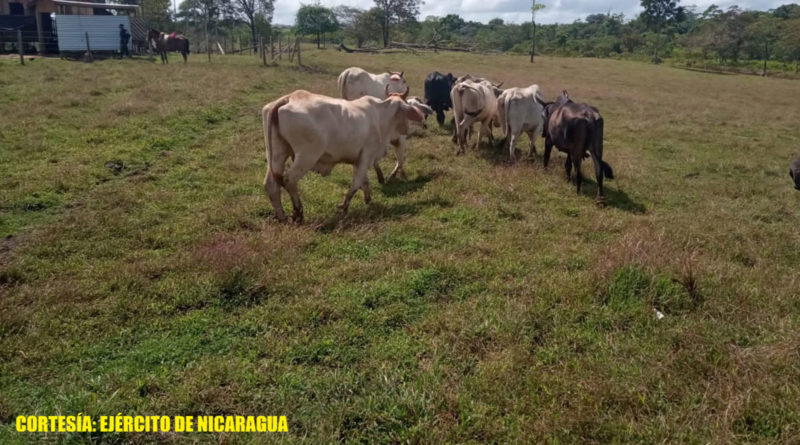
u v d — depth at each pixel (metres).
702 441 3.30
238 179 8.53
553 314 4.81
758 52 60.06
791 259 6.48
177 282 5.16
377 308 4.91
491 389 3.80
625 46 69.50
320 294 5.08
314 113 6.57
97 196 7.51
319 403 3.68
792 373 3.92
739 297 5.11
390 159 10.38
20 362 4.00
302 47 46.75
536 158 11.05
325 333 4.48
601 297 5.13
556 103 9.63
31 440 3.31
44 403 3.65
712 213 8.03
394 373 3.97
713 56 60.47
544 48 64.94
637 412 3.59
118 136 10.38
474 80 12.98
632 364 4.10
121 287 5.04
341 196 8.04
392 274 5.50
